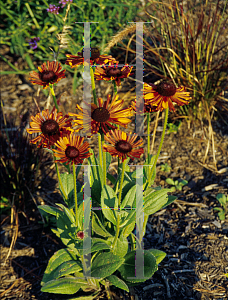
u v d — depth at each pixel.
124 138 1.31
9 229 2.44
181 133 3.16
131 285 1.86
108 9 3.98
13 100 3.55
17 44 3.92
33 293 1.98
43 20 3.83
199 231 2.31
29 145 2.54
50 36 3.65
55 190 2.72
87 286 1.75
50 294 1.96
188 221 2.40
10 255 2.25
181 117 3.22
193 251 2.17
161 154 2.97
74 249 1.66
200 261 2.10
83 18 3.49
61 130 1.36
